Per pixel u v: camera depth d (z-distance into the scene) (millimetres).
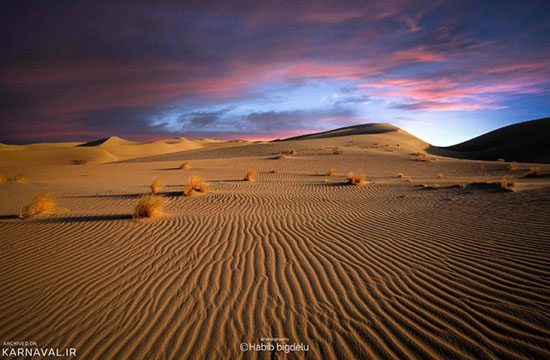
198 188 11016
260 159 30781
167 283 3719
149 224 6289
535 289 3230
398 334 2678
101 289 3559
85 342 2629
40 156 60625
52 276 3902
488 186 10859
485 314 2865
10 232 5727
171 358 2447
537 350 2348
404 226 6273
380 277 3832
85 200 9328
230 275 3955
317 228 6301
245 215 7457
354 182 13875
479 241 4938
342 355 2461
